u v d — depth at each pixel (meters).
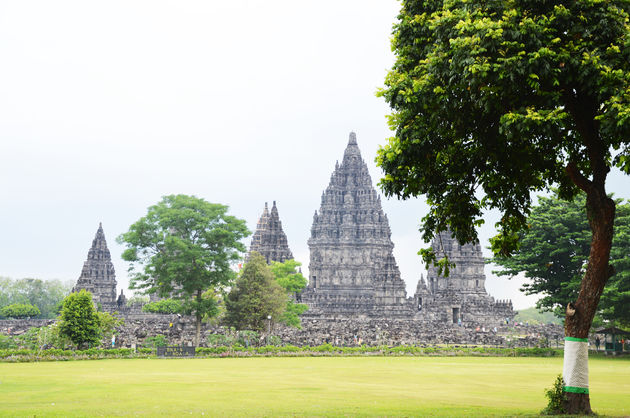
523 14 27.61
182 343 103.56
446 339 122.69
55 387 44.09
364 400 37.50
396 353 92.75
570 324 30.36
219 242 103.06
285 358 83.31
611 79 25.89
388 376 54.72
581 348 30.06
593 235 29.94
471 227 34.81
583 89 26.72
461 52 27.05
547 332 147.50
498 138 30.05
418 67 30.70
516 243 35.44
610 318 95.75
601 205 29.55
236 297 120.44
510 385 47.53
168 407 33.97
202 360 77.56
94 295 199.88
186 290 101.00
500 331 157.88
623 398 38.97
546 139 30.89
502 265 105.25
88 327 86.50
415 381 50.25
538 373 59.06
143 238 102.62
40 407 33.97
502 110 29.05
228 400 37.19
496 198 33.72
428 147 32.19
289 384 46.94
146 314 175.12
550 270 100.44
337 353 90.75
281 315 129.00
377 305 188.00
